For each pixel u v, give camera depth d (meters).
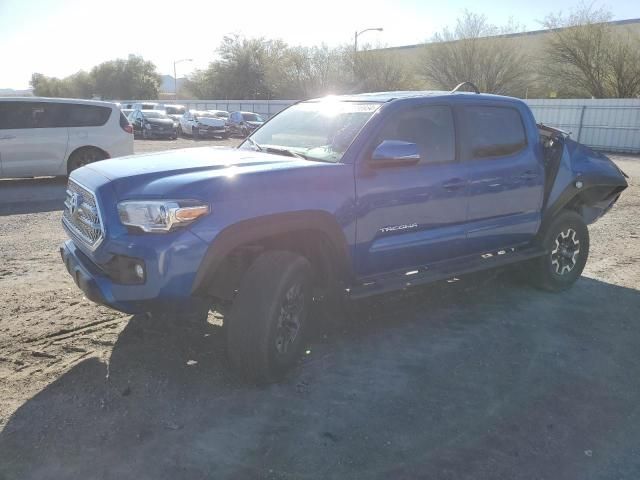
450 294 5.51
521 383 3.77
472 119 4.75
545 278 5.58
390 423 3.24
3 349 3.97
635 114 26.69
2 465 2.77
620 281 6.14
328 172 3.76
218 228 3.26
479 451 3.01
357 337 4.42
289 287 3.50
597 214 6.34
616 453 3.04
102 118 12.07
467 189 4.59
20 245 6.89
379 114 4.14
